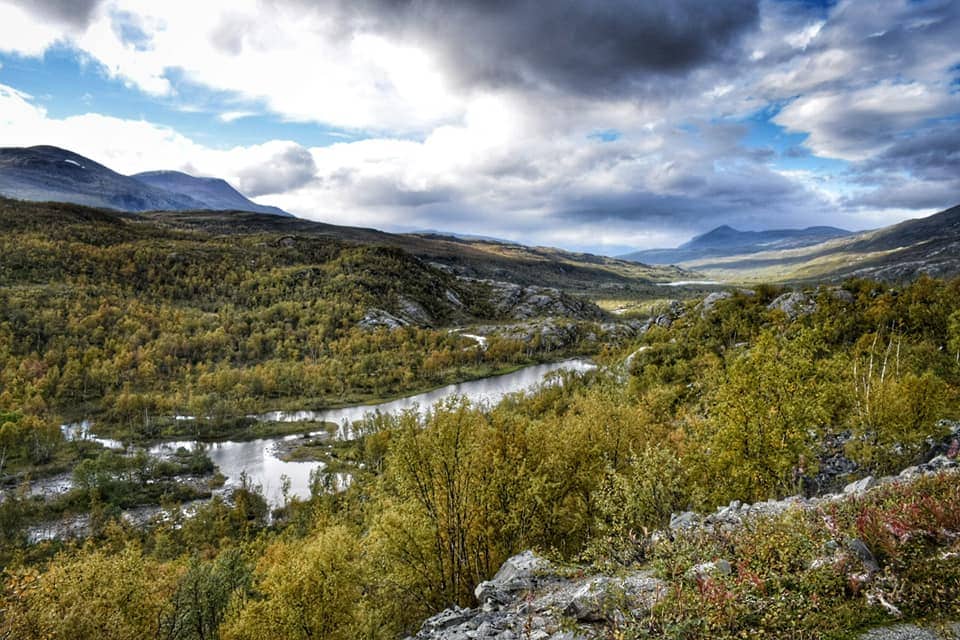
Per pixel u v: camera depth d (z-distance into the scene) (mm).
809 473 26562
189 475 115188
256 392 178750
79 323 191875
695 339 103125
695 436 32406
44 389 151125
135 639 32500
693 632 9227
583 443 33406
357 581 30703
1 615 28312
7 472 111562
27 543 83688
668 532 15523
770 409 25906
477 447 27562
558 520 30812
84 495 100125
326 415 162250
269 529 88312
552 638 11055
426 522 26031
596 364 168000
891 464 31109
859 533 11562
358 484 89375
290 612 30156
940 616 8656
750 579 10070
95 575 32688
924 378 32438
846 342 74312
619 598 10828
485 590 16000
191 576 45719
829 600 9531
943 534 10969
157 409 154250
